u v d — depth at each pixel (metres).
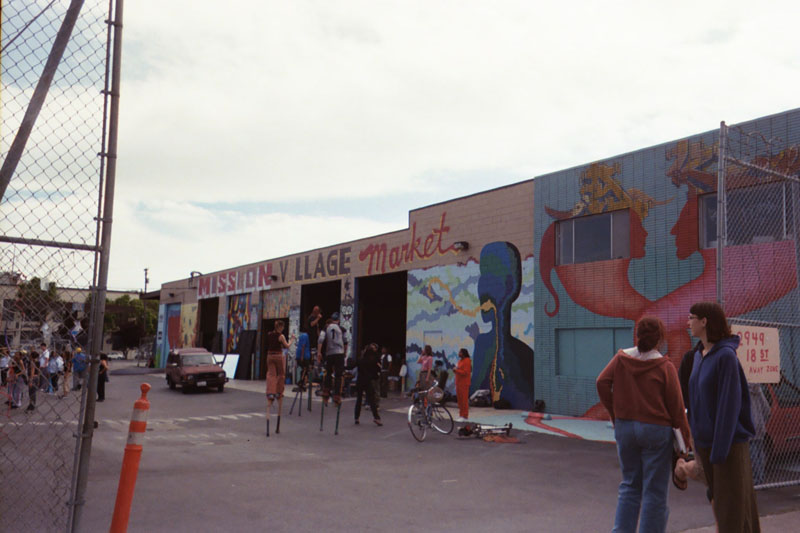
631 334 16.14
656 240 15.73
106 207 4.09
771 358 8.31
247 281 37.91
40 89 3.99
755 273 13.09
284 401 21.38
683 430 4.51
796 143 12.74
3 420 9.68
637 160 16.38
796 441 10.37
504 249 20.14
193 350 28.12
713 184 14.56
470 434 12.73
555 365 17.97
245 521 5.84
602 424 15.16
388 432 13.43
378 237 26.67
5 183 3.88
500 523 5.98
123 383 31.84
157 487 7.29
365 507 6.53
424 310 23.39
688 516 6.33
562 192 18.39
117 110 4.15
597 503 6.94
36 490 6.48
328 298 33.53
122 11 4.21
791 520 6.20
